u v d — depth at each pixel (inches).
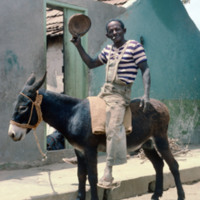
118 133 156.3
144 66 159.2
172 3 367.6
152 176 220.7
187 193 216.4
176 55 371.9
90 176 158.1
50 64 382.6
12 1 241.4
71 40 171.3
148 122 173.0
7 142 240.1
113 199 196.1
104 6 302.4
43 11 258.4
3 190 183.3
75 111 159.9
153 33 346.0
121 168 241.0
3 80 238.8
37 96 154.3
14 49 243.6
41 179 210.2
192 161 268.8
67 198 180.2
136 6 328.8
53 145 280.8
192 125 390.0
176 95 370.9
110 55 165.3
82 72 287.9
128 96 164.2
